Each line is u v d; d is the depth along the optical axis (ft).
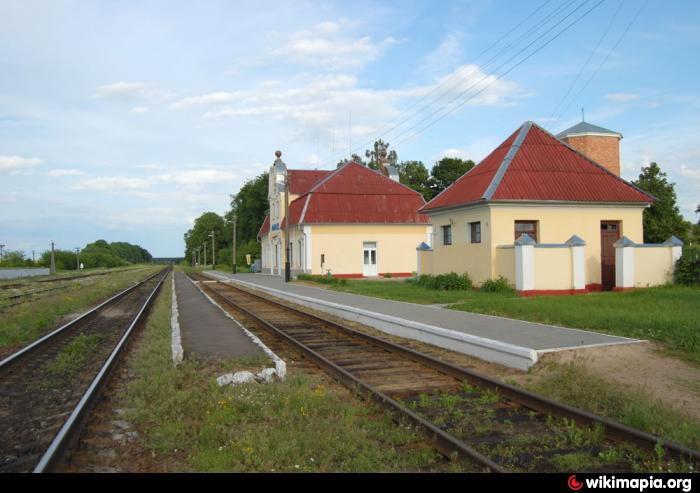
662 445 17.42
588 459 17.56
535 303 49.39
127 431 21.16
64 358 35.68
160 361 32.48
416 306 55.26
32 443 20.17
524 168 70.03
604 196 69.05
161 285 132.26
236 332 44.52
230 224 387.14
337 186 137.90
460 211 73.87
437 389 27.02
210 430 19.84
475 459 16.89
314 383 28.30
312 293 81.51
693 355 28.60
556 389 24.95
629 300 49.37
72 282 140.67
